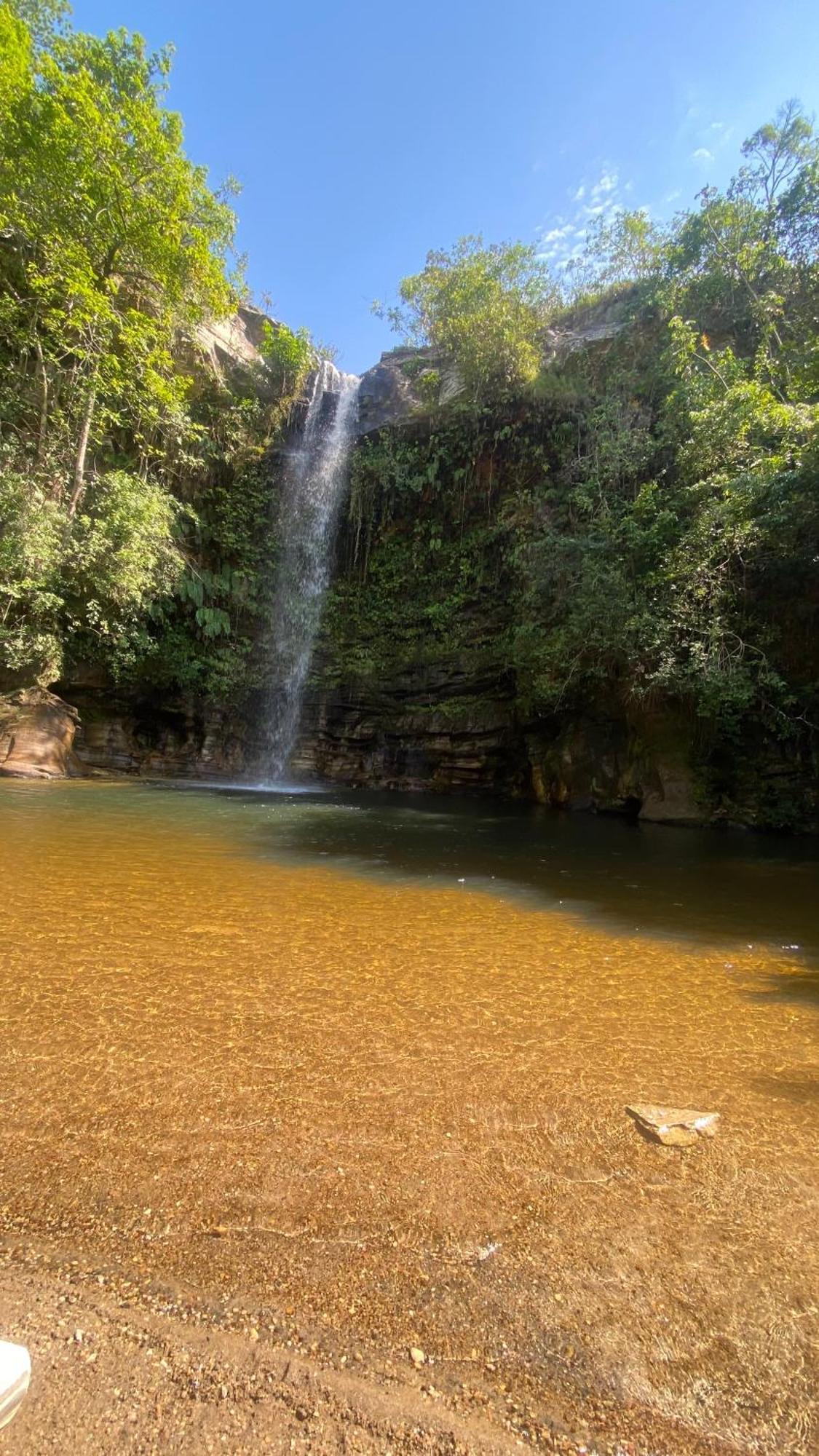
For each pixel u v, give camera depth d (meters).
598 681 14.12
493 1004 3.52
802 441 10.16
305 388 23.77
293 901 5.57
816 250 15.03
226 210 18.98
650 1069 2.81
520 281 20.14
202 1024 3.09
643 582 11.67
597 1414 1.30
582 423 17.28
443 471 20.31
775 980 4.02
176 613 20.16
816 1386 1.37
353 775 20.42
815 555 9.71
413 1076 2.68
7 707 15.31
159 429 19.70
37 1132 2.18
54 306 16.48
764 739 11.38
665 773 12.22
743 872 7.47
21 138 15.10
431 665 19.73
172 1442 1.20
